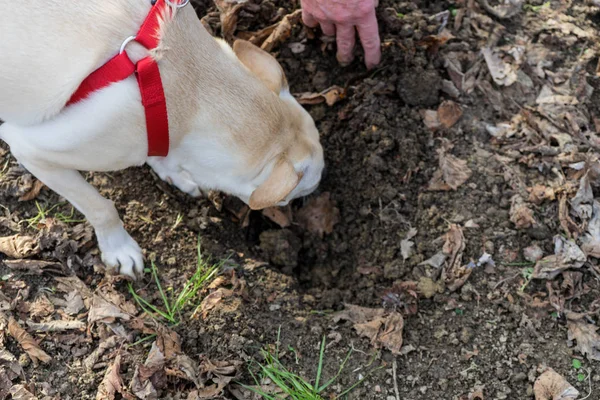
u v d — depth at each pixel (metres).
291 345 0.99
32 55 0.84
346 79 1.14
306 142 0.96
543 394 0.95
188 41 0.88
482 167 1.08
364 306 1.03
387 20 1.14
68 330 0.97
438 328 1.00
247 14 1.16
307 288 1.07
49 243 1.01
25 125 0.89
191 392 0.94
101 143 0.88
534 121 1.09
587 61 1.14
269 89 0.94
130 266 1.00
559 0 1.19
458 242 1.03
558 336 0.98
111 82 0.85
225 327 0.99
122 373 0.95
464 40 1.15
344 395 0.96
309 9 1.07
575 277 1.01
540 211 1.05
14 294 0.99
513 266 1.02
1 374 0.94
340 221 1.09
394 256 1.05
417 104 1.11
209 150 0.92
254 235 1.09
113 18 0.85
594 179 1.06
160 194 1.07
